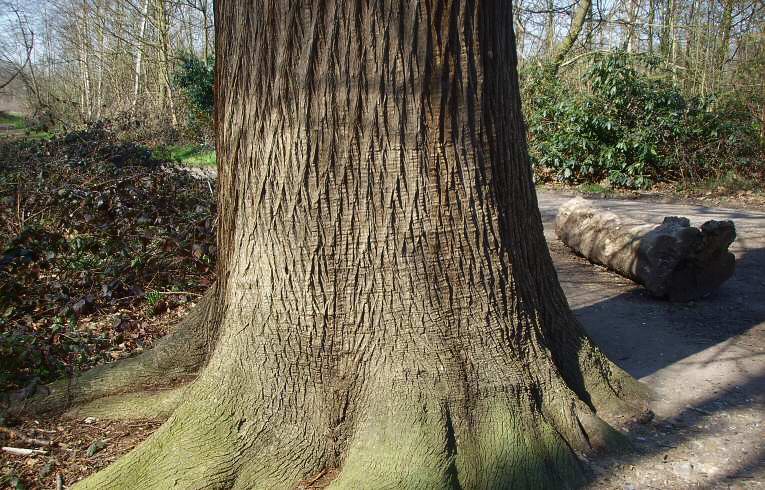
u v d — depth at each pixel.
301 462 3.05
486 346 3.16
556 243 8.45
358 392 3.09
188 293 6.32
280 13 2.97
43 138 11.95
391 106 2.96
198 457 3.02
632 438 3.43
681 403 3.84
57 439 3.48
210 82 20.86
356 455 2.96
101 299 6.02
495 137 3.19
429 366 3.04
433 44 2.95
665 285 5.72
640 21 20.31
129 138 15.19
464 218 3.10
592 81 14.09
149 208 7.81
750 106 13.84
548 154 14.20
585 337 3.83
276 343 3.15
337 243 3.04
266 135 3.09
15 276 5.62
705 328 5.15
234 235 3.32
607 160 13.52
